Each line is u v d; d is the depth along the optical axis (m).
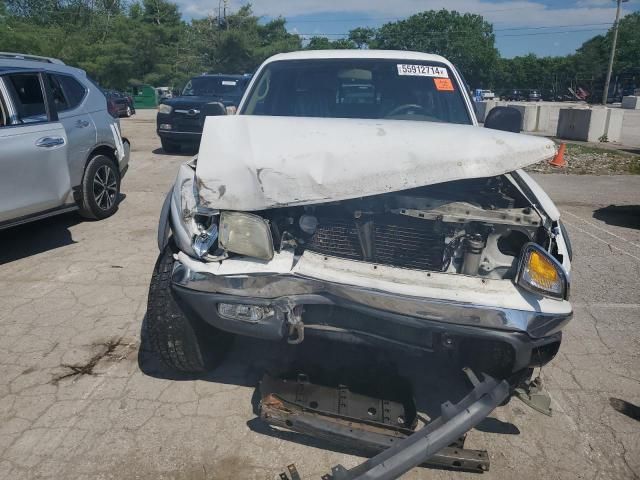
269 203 2.35
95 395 2.83
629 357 3.42
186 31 52.12
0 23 35.97
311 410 2.42
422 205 2.38
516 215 2.31
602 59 70.25
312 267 2.35
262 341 3.37
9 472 2.30
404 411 2.47
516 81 76.06
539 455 2.53
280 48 50.88
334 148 2.37
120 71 42.06
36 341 3.34
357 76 4.00
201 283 2.40
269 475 2.34
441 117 3.76
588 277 4.75
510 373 2.44
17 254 4.93
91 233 5.58
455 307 2.18
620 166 11.14
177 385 2.93
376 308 2.22
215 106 3.93
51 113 5.01
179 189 2.70
